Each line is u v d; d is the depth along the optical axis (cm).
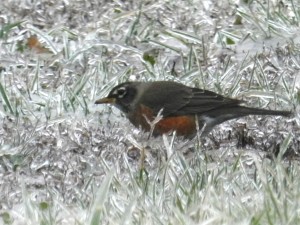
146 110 1405
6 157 1330
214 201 1040
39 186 1230
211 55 1728
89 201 1107
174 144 1383
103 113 1517
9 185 1223
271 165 1255
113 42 1766
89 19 1938
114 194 1091
